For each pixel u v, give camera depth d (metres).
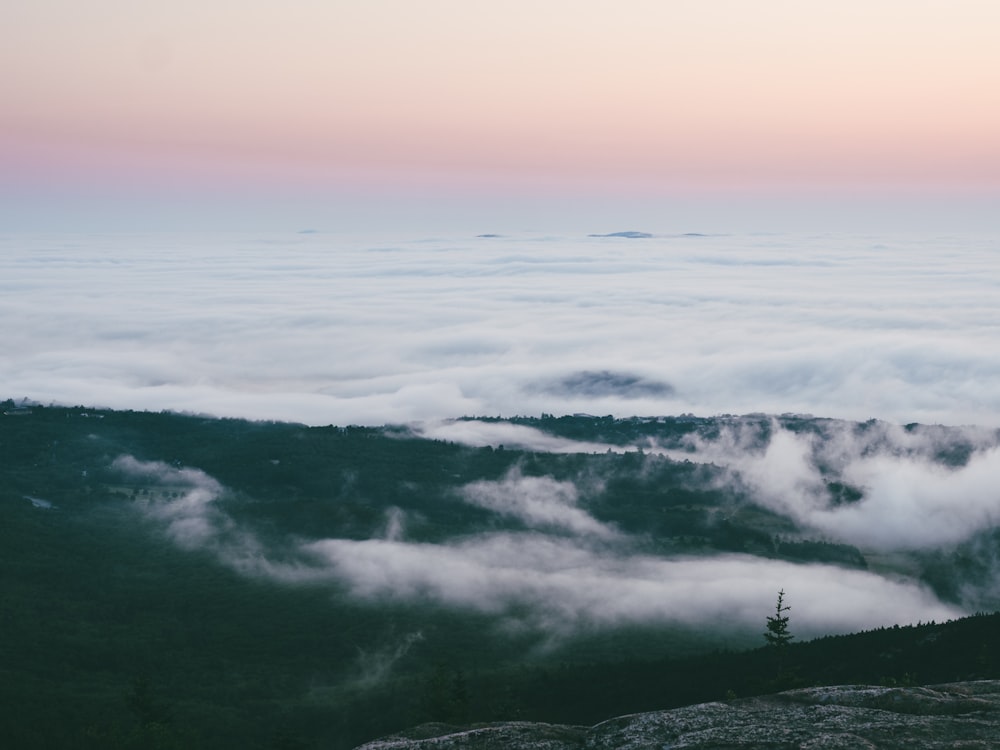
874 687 15.88
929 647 63.53
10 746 59.44
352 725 69.00
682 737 14.10
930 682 57.12
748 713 15.01
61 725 64.44
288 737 54.88
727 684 64.94
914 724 14.08
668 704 64.12
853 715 14.62
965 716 14.45
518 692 73.06
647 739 14.23
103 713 67.88
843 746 13.23
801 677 56.38
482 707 68.50
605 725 15.14
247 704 74.94
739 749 13.41
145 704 65.44
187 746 61.66
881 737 13.60
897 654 63.50
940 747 13.17
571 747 14.50
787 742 13.52
